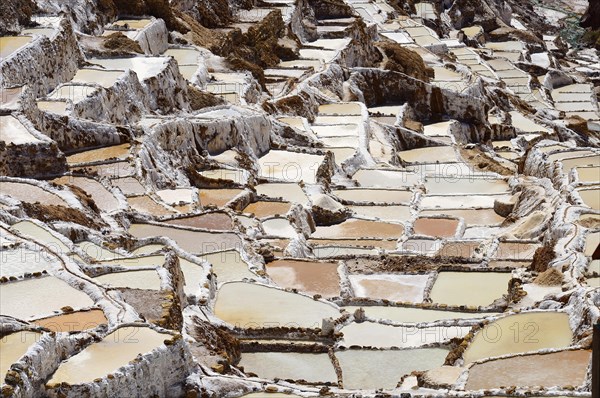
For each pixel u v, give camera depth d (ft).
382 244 250.16
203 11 408.26
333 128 353.51
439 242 249.96
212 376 139.23
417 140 377.09
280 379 154.40
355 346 169.07
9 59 255.50
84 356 130.72
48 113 251.19
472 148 387.34
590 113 498.28
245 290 186.19
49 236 176.14
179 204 243.19
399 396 138.00
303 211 258.78
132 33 339.98
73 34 298.15
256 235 228.63
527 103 478.59
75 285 150.30
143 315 146.82
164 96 302.25
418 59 431.02
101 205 221.46
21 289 149.38
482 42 586.04
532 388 140.26
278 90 374.84
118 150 256.11
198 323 163.43
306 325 174.50
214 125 294.66
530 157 313.73
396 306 188.03
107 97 275.39
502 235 246.68
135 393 128.47
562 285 188.03
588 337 157.79
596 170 273.13
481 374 150.41
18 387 118.73
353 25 447.42
